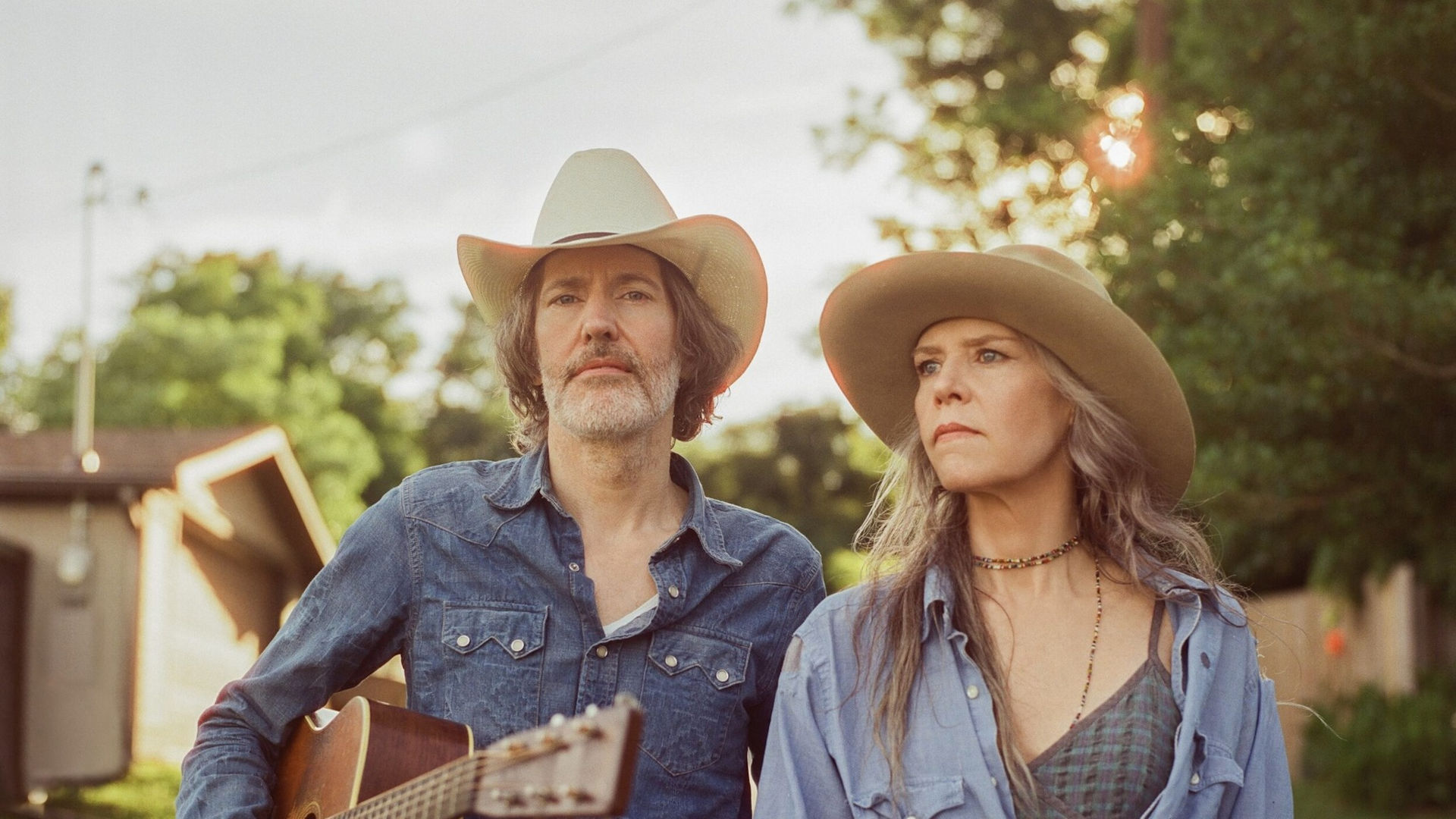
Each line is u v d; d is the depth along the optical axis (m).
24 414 39.56
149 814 11.59
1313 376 7.75
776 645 3.39
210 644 17.27
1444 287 7.61
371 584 3.37
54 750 14.21
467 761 2.37
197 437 17.56
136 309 42.25
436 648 3.32
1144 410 2.83
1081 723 2.65
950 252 2.71
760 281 3.57
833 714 2.79
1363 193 8.05
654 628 3.28
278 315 43.31
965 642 2.73
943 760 2.68
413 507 3.40
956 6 21.19
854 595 2.91
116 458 16.34
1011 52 21.31
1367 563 14.23
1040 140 17.27
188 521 16.12
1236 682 2.76
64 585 14.48
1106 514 2.87
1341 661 16.25
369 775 2.97
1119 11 19.58
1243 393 8.09
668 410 3.41
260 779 3.29
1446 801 12.07
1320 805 12.70
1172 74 9.77
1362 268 7.86
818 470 38.12
